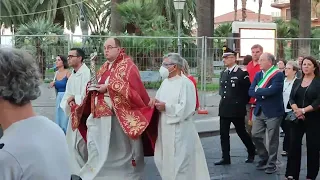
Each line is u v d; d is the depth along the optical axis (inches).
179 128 229.0
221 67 523.8
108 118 237.5
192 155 234.2
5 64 72.8
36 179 71.4
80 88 274.5
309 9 991.6
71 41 480.1
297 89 254.7
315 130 253.1
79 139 258.8
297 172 261.7
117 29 877.2
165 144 231.0
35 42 468.4
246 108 313.9
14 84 73.2
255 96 283.7
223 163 311.9
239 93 303.1
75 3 1384.1
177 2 633.0
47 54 470.3
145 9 945.5
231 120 309.3
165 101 231.9
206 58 518.9
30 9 1339.8
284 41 542.3
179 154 229.3
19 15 1322.6
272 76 278.2
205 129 426.0
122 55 242.5
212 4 901.8
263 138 291.6
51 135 76.0
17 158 70.6
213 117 486.0
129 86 233.1
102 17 1517.0
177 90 230.5
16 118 75.0
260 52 333.1
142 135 245.6
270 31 583.8
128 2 954.7
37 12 1338.6
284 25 1197.7
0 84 72.7
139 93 237.5
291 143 259.1
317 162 259.3
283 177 279.6
